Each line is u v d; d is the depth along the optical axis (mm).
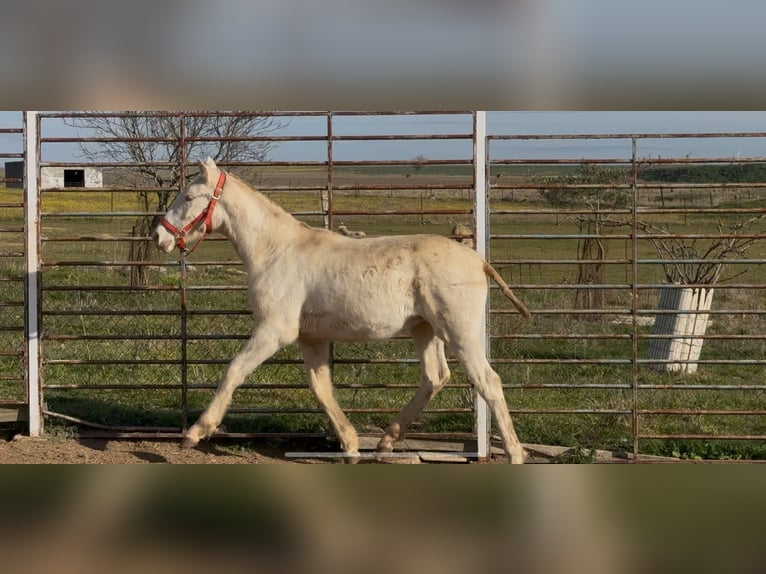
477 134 6816
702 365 10164
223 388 6582
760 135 6613
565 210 6859
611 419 8094
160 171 12305
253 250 6656
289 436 7309
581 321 11633
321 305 6395
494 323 11516
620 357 10445
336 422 6898
